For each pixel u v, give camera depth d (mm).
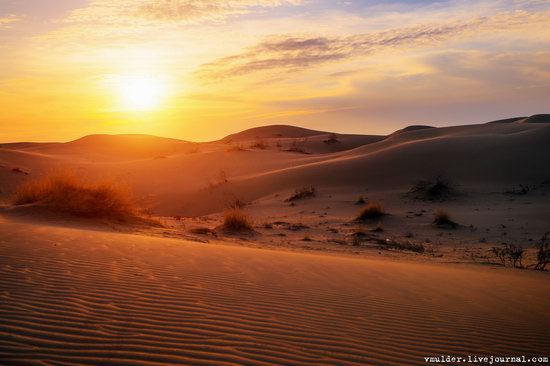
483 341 5371
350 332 5195
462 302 7188
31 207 14641
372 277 8578
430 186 36312
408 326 5648
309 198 38000
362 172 45188
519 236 21047
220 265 8250
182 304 5590
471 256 15719
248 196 44562
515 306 7246
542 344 5457
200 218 27016
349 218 27750
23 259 7164
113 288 6012
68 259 7484
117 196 16188
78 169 57781
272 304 5992
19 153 66438
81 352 4020
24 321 4578
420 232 22625
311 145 122500
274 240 17344
